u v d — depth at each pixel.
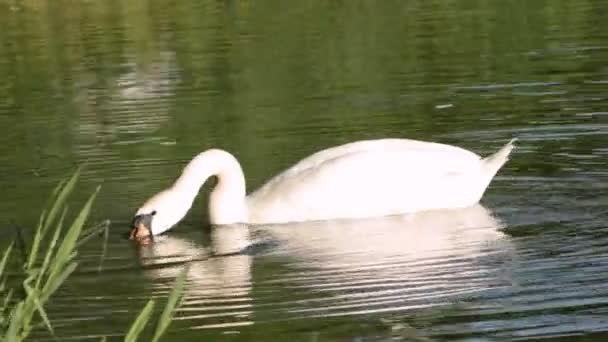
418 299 10.72
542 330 9.92
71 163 15.52
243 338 9.99
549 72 19.36
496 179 14.35
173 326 10.33
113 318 10.56
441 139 16.00
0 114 18.72
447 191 13.42
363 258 11.90
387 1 27.80
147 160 15.53
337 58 21.58
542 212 13.07
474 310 10.41
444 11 25.94
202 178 13.31
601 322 10.01
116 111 18.34
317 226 13.18
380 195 13.38
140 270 11.88
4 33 26.53
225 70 21.12
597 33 22.42
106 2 29.80
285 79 20.06
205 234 13.09
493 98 17.95
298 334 10.04
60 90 20.25
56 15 28.45
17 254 12.30
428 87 18.91
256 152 15.74
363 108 17.78
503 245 12.08
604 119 16.42
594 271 11.18
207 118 17.62
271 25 25.50
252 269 11.77
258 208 13.46
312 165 13.63
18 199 14.12
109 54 23.31
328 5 27.73
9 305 10.84
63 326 10.41
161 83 20.31
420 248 12.13
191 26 25.98
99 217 13.48
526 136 15.91
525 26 23.55
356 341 9.84
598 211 12.98
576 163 14.75
